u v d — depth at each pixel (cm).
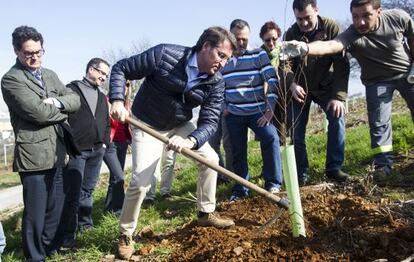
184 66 393
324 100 560
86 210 569
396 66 515
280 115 563
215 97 422
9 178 1822
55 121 421
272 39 550
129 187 410
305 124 571
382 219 391
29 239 430
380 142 524
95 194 862
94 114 547
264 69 529
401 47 512
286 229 417
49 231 473
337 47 492
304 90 551
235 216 474
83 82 553
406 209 412
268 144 535
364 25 495
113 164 629
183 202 617
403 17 506
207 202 444
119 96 390
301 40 537
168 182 684
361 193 492
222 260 364
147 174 409
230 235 416
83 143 509
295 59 547
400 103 1691
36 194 426
